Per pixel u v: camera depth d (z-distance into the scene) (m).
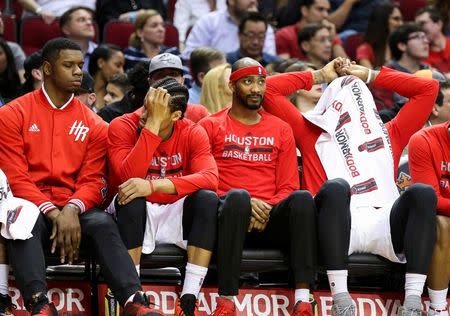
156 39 27.80
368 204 18.11
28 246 16.20
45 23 28.38
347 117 18.69
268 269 17.30
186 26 32.19
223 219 16.55
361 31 33.38
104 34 29.16
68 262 16.84
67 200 17.34
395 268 17.61
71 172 17.56
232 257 16.58
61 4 31.08
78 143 17.64
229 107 18.78
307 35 28.66
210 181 17.05
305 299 16.80
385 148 18.48
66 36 27.44
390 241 17.36
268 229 17.48
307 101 21.77
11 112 17.44
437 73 22.22
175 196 17.34
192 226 16.70
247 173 18.12
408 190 17.03
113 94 23.34
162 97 16.92
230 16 29.94
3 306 16.38
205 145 17.58
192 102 24.66
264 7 32.59
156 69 19.48
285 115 18.89
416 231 16.88
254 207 17.36
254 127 18.34
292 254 16.88
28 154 17.44
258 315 17.20
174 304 17.17
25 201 16.62
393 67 28.19
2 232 16.20
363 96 18.83
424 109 19.00
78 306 17.14
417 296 16.88
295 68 22.92
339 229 16.67
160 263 17.03
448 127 18.31
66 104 17.70
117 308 17.08
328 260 16.67
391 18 29.91
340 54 30.33
